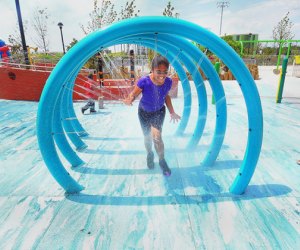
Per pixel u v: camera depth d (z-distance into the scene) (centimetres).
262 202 246
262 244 195
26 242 199
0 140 436
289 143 405
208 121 541
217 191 266
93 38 206
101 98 666
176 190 269
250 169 243
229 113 606
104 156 358
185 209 237
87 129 491
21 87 793
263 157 351
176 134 432
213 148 312
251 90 222
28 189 274
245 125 505
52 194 264
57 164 246
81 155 363
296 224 216
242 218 223
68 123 371
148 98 280
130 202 249
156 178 295
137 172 310
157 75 260
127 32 209
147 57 575
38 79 786
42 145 234
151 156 308
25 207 242
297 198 253
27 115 617
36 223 220
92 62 959
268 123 521
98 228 213
